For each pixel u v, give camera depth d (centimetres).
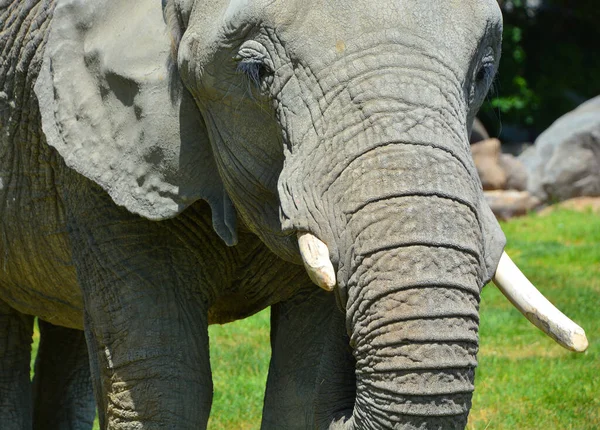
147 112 863
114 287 923
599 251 2775
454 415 684
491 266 735
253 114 802
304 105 752
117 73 877
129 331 913
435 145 713
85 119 898
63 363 1305
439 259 685
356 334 705
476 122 4188
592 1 5034
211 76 808
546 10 5081
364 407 702
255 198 830
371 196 705
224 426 1457
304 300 978
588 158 3844
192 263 928
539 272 2514
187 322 922
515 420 1464
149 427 912
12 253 1071
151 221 917
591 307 2152
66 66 909
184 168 861
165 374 908
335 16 753
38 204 1005
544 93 5025
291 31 761
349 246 711
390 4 748
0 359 1202
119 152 882
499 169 3853
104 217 929
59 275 1042
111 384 929
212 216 868
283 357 985
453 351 678
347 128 730
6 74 999
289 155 759
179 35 849
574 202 3800
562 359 1781
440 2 756
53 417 1305
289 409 973
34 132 983
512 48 4847
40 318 1259
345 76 738
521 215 3697
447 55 742
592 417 1483
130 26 884
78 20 911
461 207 702
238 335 1938
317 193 732
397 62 733
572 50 5050
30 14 988
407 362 676
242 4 779
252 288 987
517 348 1873
